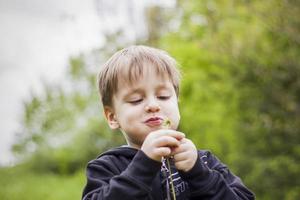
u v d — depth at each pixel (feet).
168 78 6.59
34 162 75.31
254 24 29.07
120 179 5.95
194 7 34.30
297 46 28.32
